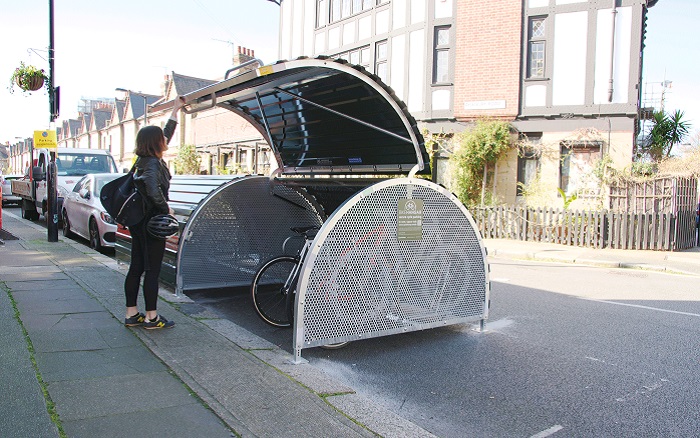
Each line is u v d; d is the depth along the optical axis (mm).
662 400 4152
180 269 6840
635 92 15531
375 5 20250
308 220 7855
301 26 24031
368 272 4957
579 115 16156
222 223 7172
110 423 3139
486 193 17312
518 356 5168
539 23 16781
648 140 20469
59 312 5477
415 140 5371
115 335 4809
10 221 17406
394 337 5742
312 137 7012
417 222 5254
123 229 7996
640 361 5070
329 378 4152
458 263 5602
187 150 32375
